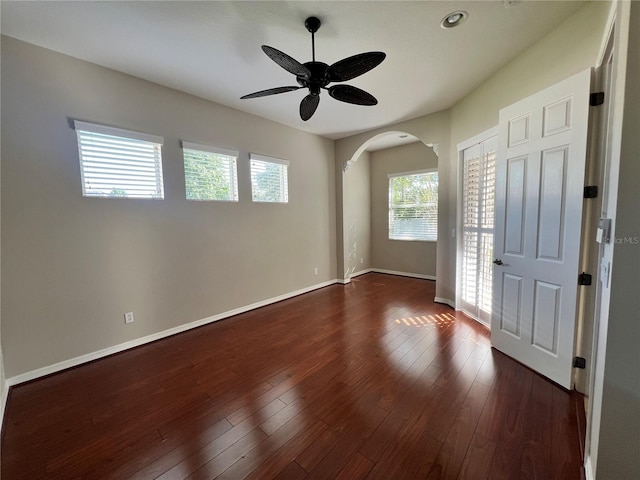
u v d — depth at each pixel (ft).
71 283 7.86
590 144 5.78
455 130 11.50
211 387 6.87
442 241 12.84
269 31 6.77
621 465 3.42
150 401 6.37
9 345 6.92
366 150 19.98
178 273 10.14
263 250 13.12
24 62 6.97
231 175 11.76
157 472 4.57
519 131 7.30
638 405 3.29
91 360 8.22
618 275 3.27
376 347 8.79
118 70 8.45
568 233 6.20
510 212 7.68
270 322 11.15
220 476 4.47
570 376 6.32
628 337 3.27
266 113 12.24
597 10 5.67
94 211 8.20
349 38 7.08
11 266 6.93
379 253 20.65
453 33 6.92
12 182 6.89
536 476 4.32
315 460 4.73
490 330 9.07
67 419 5.82
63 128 7.58
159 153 9.48
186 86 9.56
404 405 6.05
